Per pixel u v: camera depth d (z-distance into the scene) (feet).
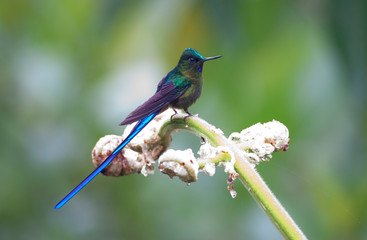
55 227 36.32
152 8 35.45
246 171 12.09
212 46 35.14
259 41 33.78
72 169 37.58
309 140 35.37
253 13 33.12
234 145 12.60
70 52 40.06
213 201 34.27
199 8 34.55
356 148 34.63
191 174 11.86
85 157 37.52
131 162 13.58
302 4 33.47
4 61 39.60
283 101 35.24
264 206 11.81
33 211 36.55
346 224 34.24
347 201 34.42
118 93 37.22
